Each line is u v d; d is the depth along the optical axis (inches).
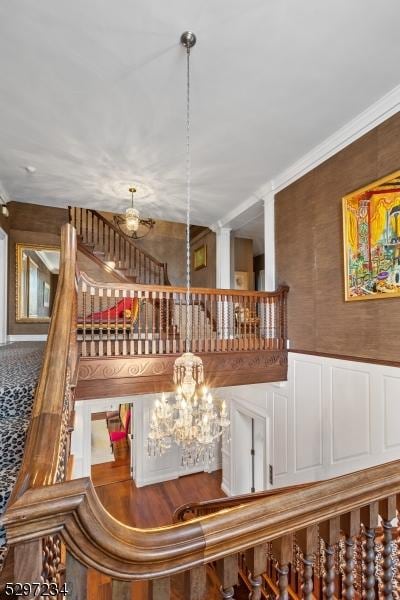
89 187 174.7
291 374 154.6
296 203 153.8
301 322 149.1
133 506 202.4
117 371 122.4
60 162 147.2
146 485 228.1
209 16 76.6
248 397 197.5
